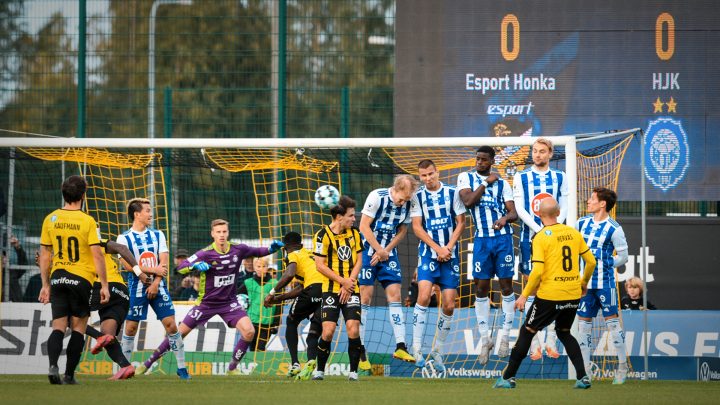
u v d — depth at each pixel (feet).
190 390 96.78
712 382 121.90
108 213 178.70
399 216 123.65
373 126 172.24
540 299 100.94
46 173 174.81
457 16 163.53
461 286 147.33
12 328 139.23
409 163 162.50
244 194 167.94
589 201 118.21
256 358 139.13
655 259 153.69
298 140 139.13
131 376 113.09
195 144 139.44
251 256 124.67
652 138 162.09
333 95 174.91
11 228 164.96
